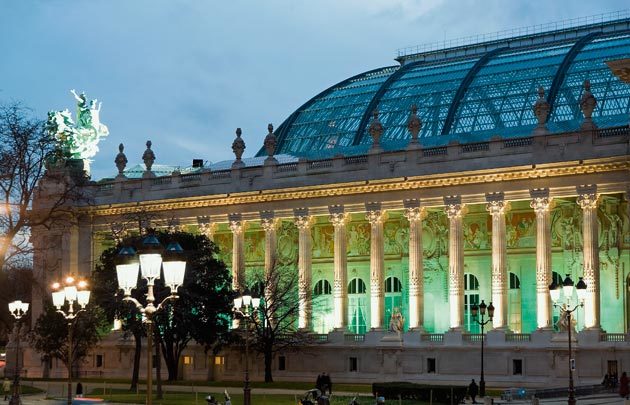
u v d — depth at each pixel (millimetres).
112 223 148375
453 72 159000
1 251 98250
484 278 136625
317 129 165125
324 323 147500
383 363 134000
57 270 160125
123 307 116938
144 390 118875
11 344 163000
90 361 159250
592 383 117938
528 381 123625
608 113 138375
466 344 128500
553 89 143625
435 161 134375
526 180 127688
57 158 124250
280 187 146375
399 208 136750
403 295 141750
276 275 139500
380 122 148375
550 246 126875
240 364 145750
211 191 152375
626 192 121312
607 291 127938
